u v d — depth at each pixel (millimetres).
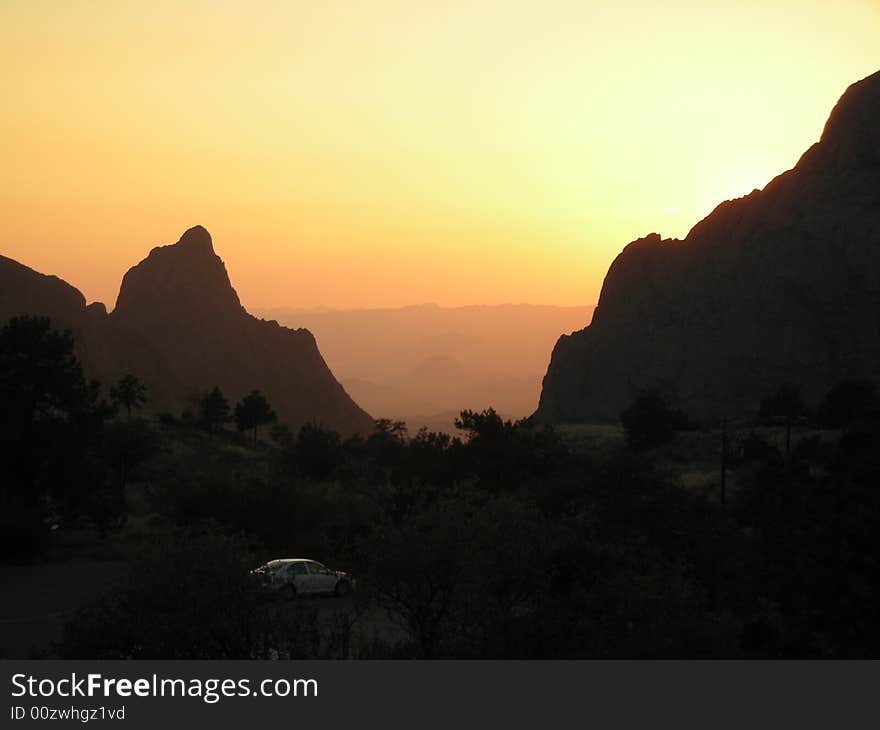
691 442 87938
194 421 139500
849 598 12844
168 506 46312
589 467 27969
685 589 17703
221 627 13227
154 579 13531
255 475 45156
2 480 44500
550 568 17891
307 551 38719
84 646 13062
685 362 175375
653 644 15750
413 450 45219
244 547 14453
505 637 15852
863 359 154000
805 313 163500
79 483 45844
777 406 95688
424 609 16516
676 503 25391
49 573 35375
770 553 13938
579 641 15906
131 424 65750
